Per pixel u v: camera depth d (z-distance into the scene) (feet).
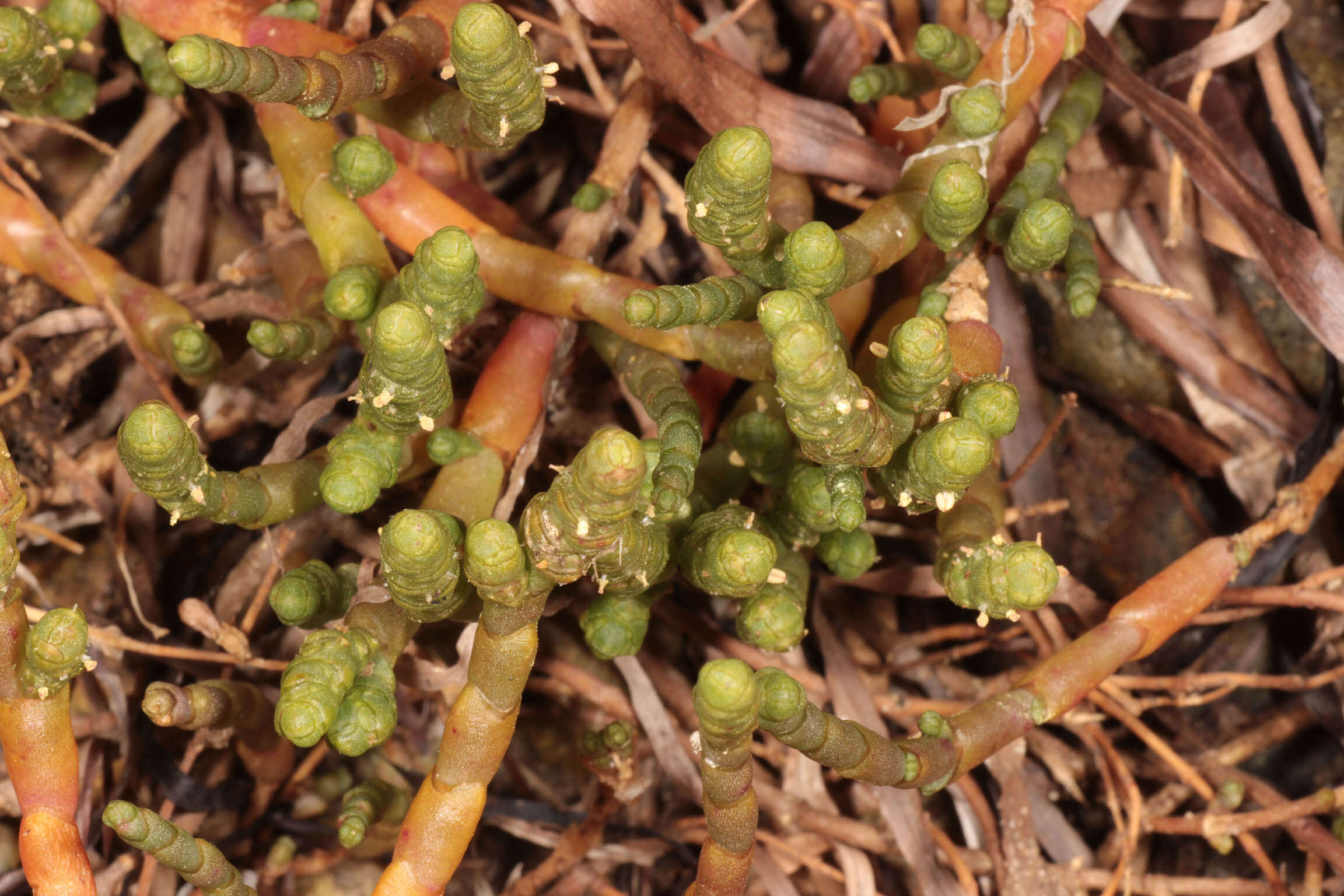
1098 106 0.70
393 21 0.73
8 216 0.71
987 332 0.64
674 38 0.67
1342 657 0.73
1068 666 0.65
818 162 0.71
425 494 0.72
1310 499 0.68
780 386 0.59
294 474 0.64
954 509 0.66
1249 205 0.71
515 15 0.73
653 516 0.61
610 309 0.67
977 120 0.63
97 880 0.70
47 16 0.70
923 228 0.65
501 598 0.60
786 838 0.73
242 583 0.73
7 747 0.62
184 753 0.73
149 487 0.61
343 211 0.67
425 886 0.62
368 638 0.63
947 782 0.64
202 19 0.69
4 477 0.60
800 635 0.64
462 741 0.62
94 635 0.68
